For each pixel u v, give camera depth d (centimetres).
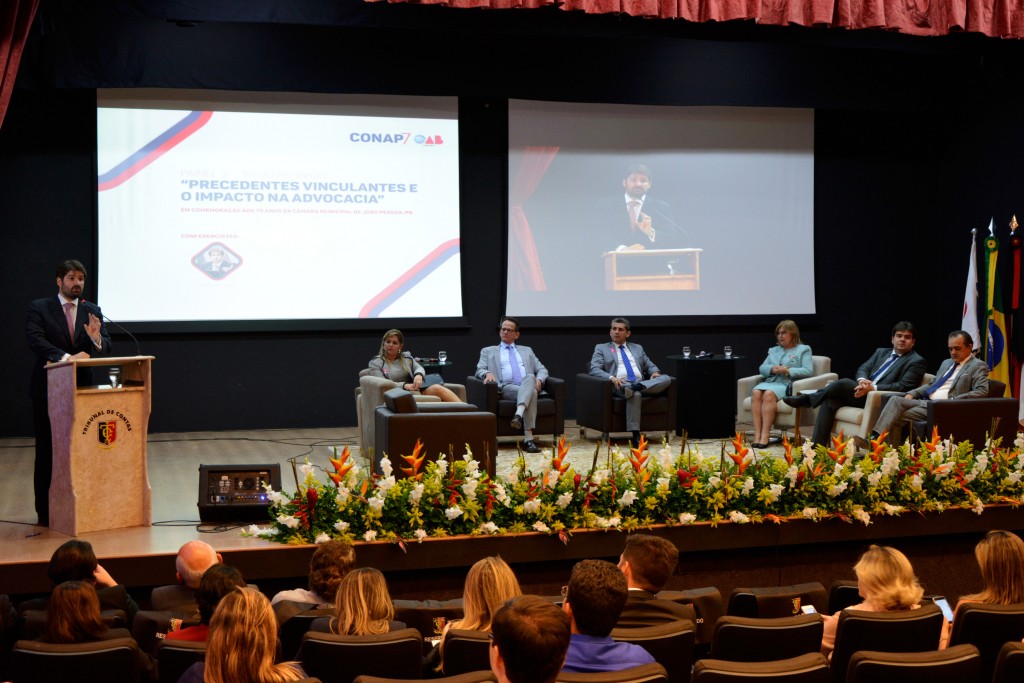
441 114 975
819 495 534
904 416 708
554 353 1011
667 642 288
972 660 261
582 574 251
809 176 1062
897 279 1097
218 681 224
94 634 294
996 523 570
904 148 1094
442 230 978
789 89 998
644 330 1032
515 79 952
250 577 455
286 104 941
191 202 921
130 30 848
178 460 755
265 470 514
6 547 455
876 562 318
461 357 991
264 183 938
